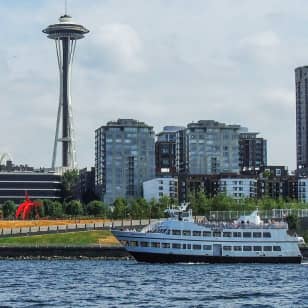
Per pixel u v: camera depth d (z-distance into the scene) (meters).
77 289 149.88
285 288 152.75
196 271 192.50
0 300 131.62
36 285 157.62
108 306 124.00
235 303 128.50
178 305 125.50
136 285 157.88
